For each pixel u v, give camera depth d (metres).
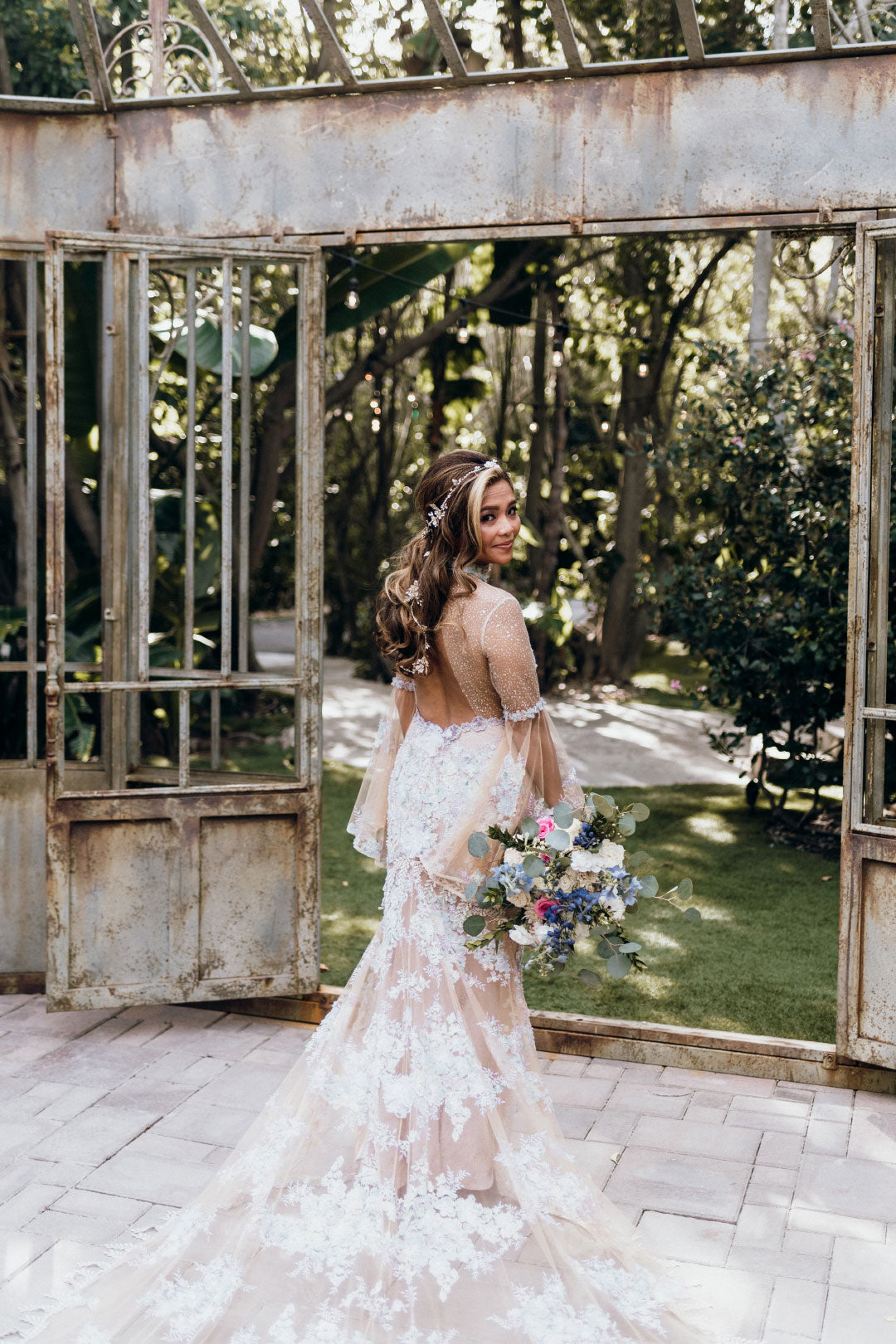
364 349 14.08
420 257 6.88
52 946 3.72
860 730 3.38
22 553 5.40
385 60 5.60
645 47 8.11
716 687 6.40
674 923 5.09
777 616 6.14
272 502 9.36
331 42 3.59
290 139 3.78
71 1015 3.97
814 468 6.14
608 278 11.66
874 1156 3.06
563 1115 3.28
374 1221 2.41
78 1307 2.33
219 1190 2.56
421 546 2.71
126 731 4.16
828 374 6.14
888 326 3.39
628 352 11.32
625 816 2.48
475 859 2.60
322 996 3.92
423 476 2.72
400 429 16.69
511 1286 2.35
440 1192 2.45
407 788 2.71
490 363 15.24
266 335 6.05
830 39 3.27
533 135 3.59
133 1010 4.02
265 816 3.84
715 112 3.44
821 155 3.37
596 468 14.29
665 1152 3.07
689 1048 3.62
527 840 2.51
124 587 4.13
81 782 4.21
